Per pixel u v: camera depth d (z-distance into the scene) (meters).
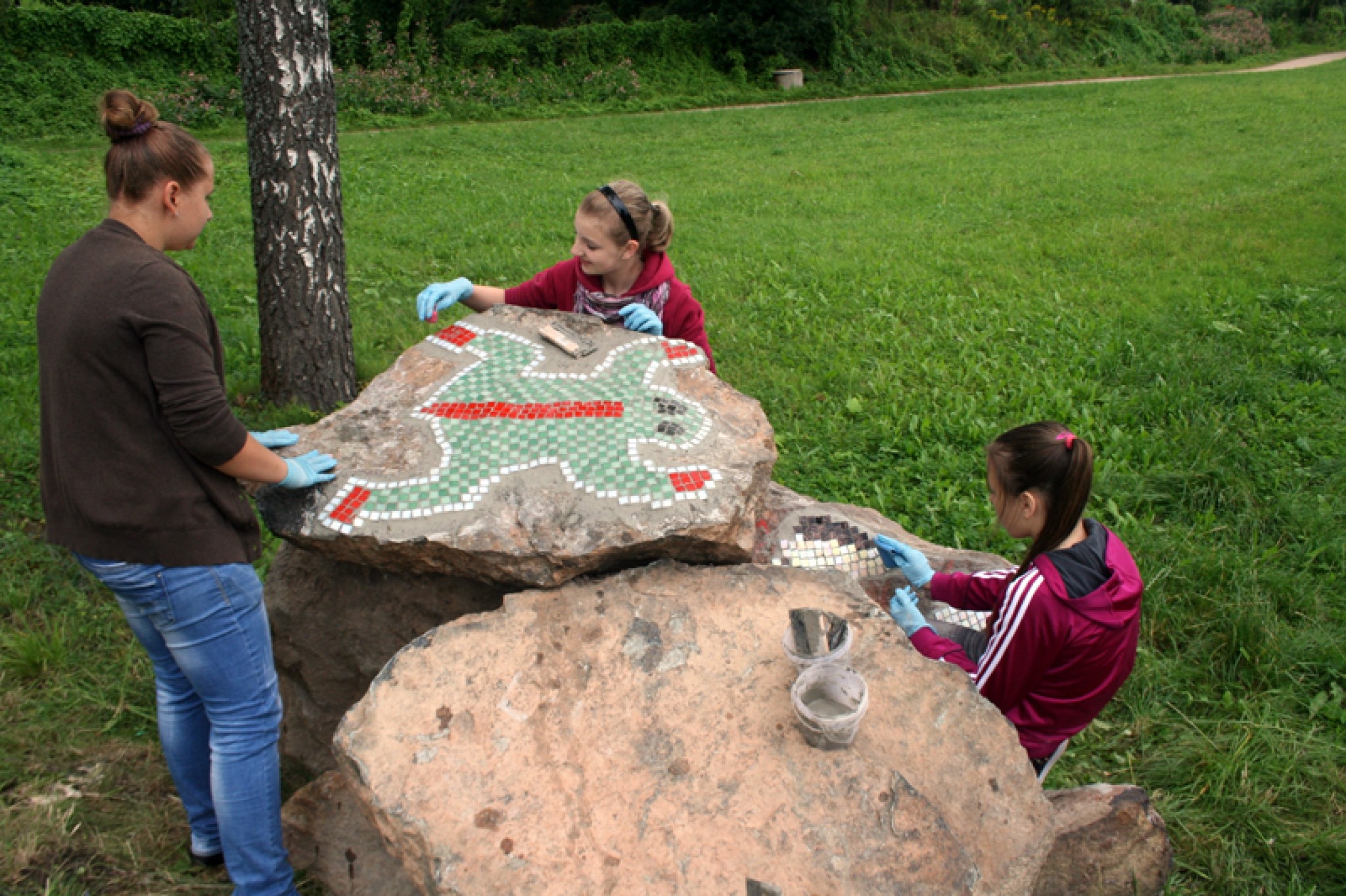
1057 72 28.41
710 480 2.74
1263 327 7.07
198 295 2.19
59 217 9.24
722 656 2.38
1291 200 10.93
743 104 23.94
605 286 3.50
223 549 2.23
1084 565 2.49
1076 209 11.15
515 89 22.30
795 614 2.21
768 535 3.33
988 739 2.20
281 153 5.12
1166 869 2.55
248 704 2.36
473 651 2.38
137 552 2.13
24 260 7.59
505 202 11.52
